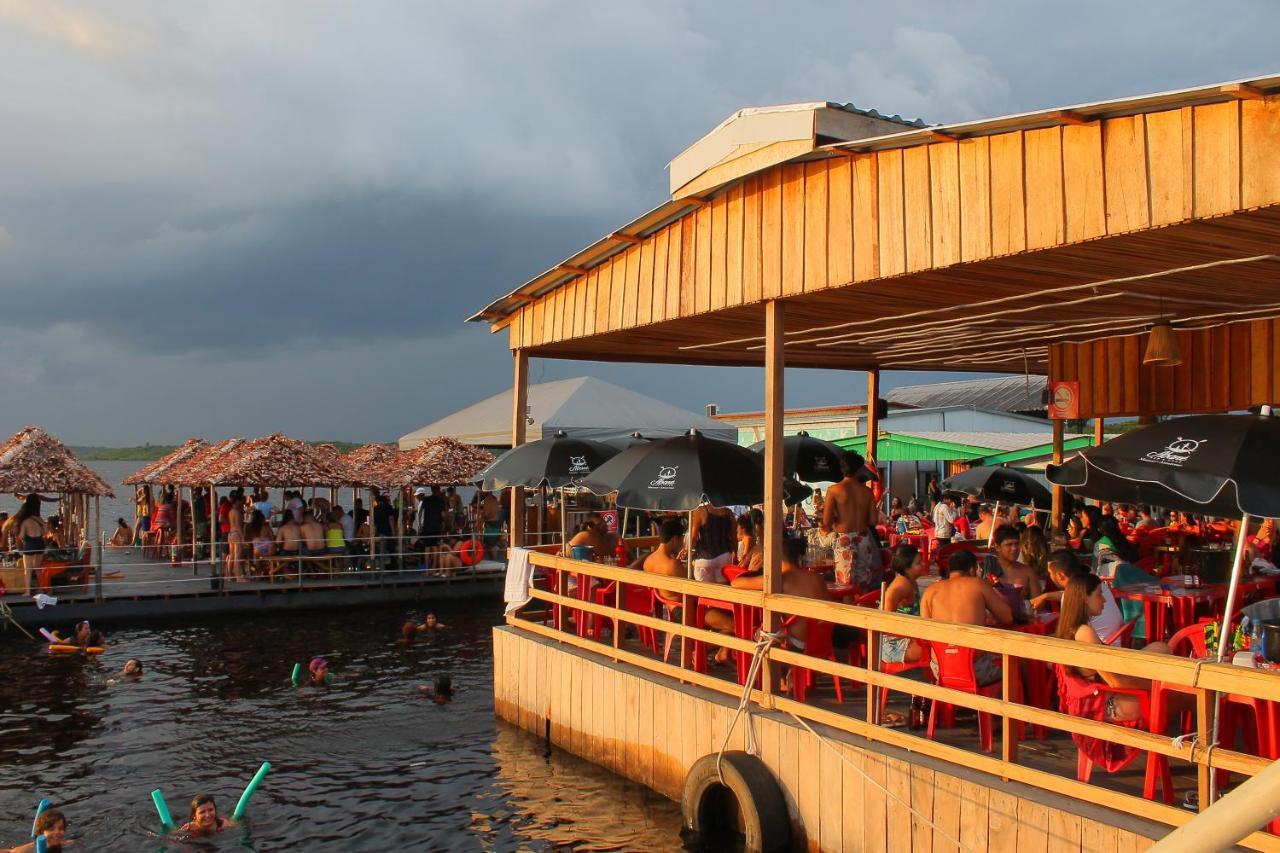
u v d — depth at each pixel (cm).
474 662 1680
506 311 1334
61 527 2450
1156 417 1206
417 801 983
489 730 1216
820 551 1204
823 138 763
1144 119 547
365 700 1416
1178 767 648
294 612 2180
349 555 2305
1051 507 1569
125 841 905
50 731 1272
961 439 2566
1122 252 618
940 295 811
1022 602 809
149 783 1068
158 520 2870
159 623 2048
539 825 892
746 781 771
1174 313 973
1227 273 707
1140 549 1268
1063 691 664
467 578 2366
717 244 898
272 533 2350
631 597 1087
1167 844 177
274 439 2380
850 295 807
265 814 964
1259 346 1095
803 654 830
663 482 940
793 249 806
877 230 727
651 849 823
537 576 1386
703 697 865
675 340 1176
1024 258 639
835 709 805
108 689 1495
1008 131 624
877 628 714
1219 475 554
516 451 1337
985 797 626
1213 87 492
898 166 711
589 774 1016
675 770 898
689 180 912
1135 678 627
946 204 672
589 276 1130
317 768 1102
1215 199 511
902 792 681
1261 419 593
